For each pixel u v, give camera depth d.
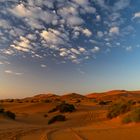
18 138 19.16
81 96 162.88
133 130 19.03
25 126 34.34
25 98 162.88
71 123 35.94
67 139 16.34
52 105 82.25
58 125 33.91
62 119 42.06
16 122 40.88
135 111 24.77
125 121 24.94
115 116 32.19
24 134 22.20
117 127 22.91
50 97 160.50
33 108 81.62
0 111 45.91
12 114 46.22
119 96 134.50
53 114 58.06
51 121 42.12
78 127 26.59
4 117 43.84
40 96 169.88
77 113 53.56
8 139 19.06
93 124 29.62
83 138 16.38
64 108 59.41
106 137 16.25
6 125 35.00
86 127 25.73
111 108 34.00
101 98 133.38
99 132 18.98
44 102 92.69
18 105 93.38
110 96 137.88
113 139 15.34
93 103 91.44
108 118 33.47
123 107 31.91
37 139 17.48
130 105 32.38
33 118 51.06
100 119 34.53
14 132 24.72
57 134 19.52
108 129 20.95
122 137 15.91
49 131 23.11
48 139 16.84
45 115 55.44
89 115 43.97
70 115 49.66
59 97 157.88
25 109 81.81
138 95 141.38
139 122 23.69
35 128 29.22
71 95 159.62
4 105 96.31
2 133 24.06
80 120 38.78
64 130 23.05
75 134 18.52
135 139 14.96
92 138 16.20
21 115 58.53
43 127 30.86
